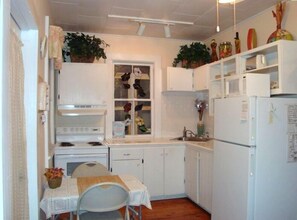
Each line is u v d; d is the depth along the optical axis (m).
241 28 3.97
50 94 3.51
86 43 4.14
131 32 4.53
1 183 0.94
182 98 4.96
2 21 0.93
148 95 4.91
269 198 2.59
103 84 4.25
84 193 2.00
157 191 4.17
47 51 2.80
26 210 1.88
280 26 3.08
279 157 2.62
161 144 4.17
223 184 2.93
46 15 3.06
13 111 1.60
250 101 2.56
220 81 4.09
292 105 2.68
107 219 2.29
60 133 4.32
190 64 4.63
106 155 3.95
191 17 3.79
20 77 1.82
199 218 3.53
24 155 1.86
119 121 4.73
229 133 2.85
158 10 3.54
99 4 3.35
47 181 2.31
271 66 2.85
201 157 3.77
